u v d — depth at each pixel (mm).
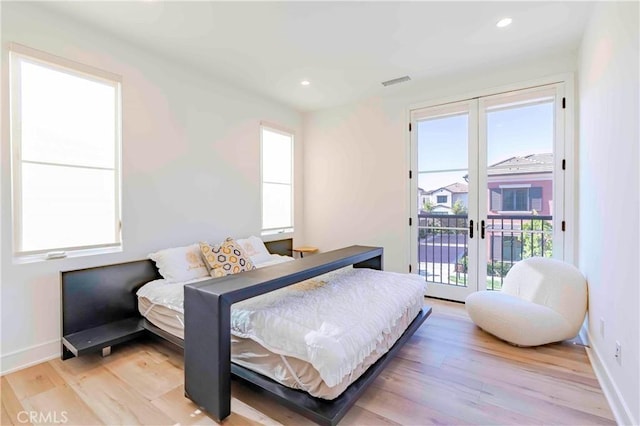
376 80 3707
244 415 1736
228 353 1678
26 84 2277
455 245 3793
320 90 4035
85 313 2512
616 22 1829
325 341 1553
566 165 3090
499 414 1724
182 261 2945
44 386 2023
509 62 3268
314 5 2295
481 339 2705
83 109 2582
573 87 3049
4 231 2174
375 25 2568
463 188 3721
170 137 3184
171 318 2443
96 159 2662
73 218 2531
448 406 1801
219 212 3717
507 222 3463
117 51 2750
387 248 4262
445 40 2816
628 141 1628
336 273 2951
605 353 1977
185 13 2379
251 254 3637
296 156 4922
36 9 2283
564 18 2475
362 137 4445
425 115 3943
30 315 2289
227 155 3809
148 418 1711
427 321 3135
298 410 1564
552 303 2557
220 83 3705
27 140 2287
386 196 4258
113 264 2709
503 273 3500
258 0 2230
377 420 1688
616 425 1628
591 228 2414
